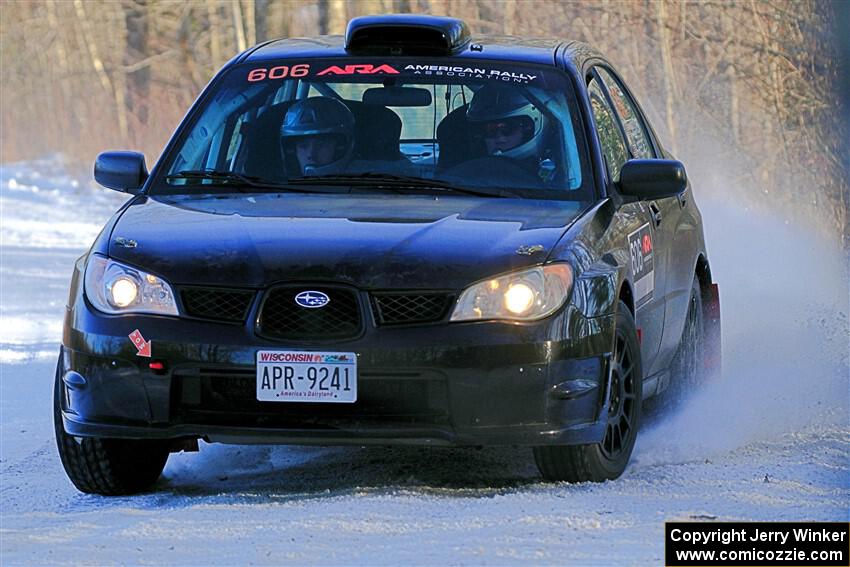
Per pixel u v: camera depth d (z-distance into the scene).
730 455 23.83
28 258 60.41
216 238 21.16
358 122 24.31
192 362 20.22
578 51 26.62
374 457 24.33
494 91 24.48
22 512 20.91
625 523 18.66
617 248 22.55
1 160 96.75
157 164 24.39
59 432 21.50
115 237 21.62
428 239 20.84
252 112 24.81
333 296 20.14
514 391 20.06
